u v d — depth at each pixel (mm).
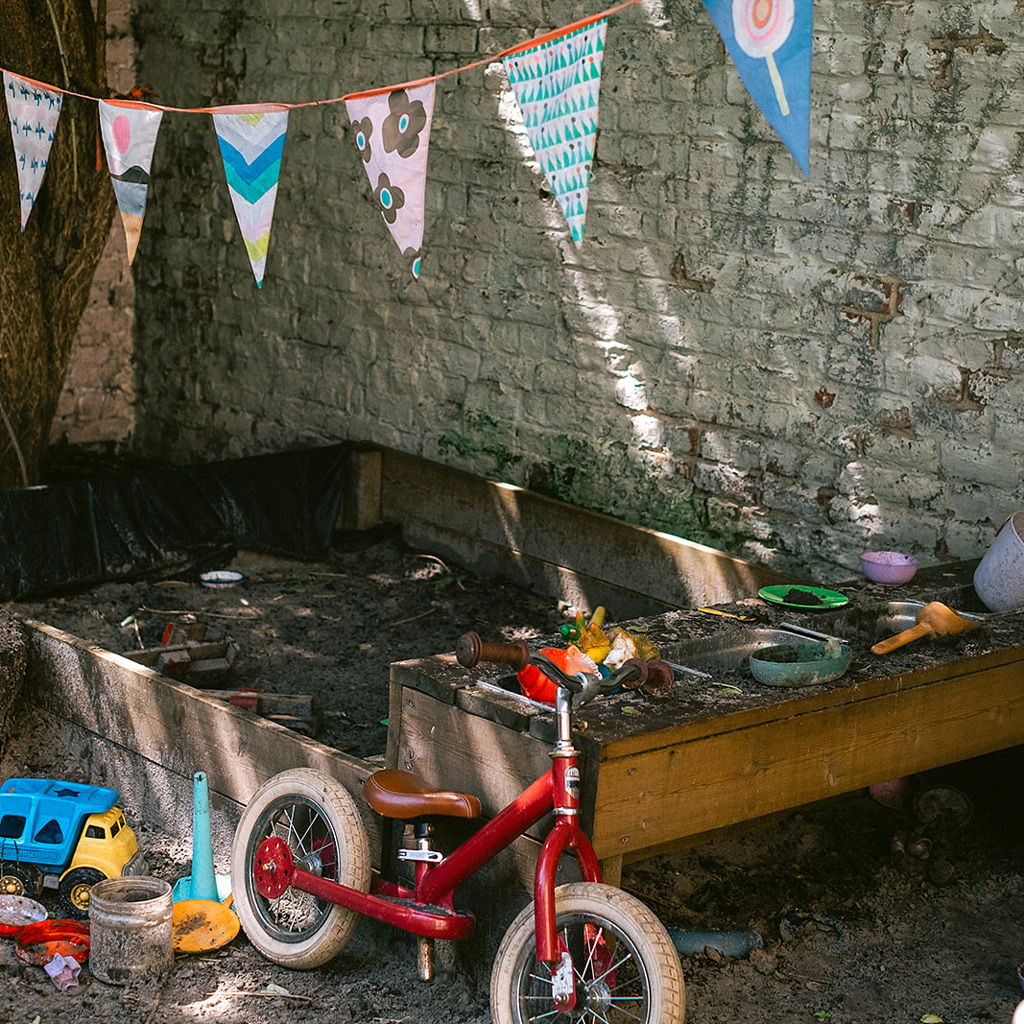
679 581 5434
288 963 3293
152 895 3369
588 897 2754
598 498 5855
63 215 6250
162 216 7453
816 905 3660
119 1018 3111
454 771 3207
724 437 5367
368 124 3193
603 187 5586
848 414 4961
